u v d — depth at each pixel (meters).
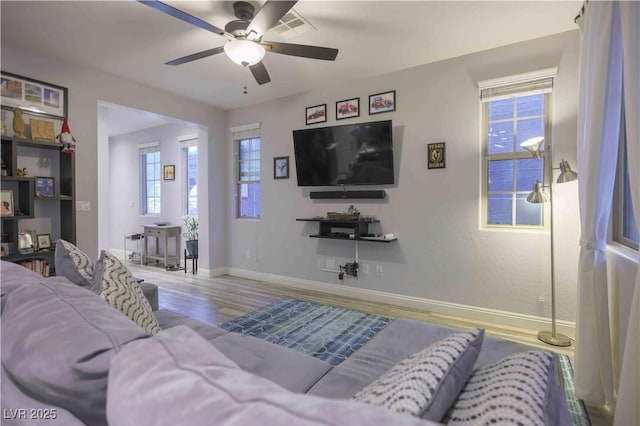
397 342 1.55
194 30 2.71
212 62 3.33
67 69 3.28
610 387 1.84
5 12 2.42
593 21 1.82
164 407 0.53
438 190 3.42
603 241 1.88
